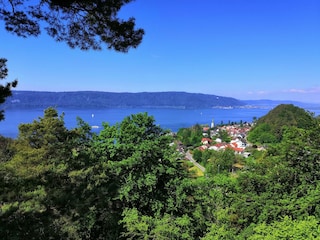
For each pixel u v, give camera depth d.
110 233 13.02
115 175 14.30
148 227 11.61
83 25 7.23
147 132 14.95
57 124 16.41
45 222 11.77
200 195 14.97
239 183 15.46
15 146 17.17
